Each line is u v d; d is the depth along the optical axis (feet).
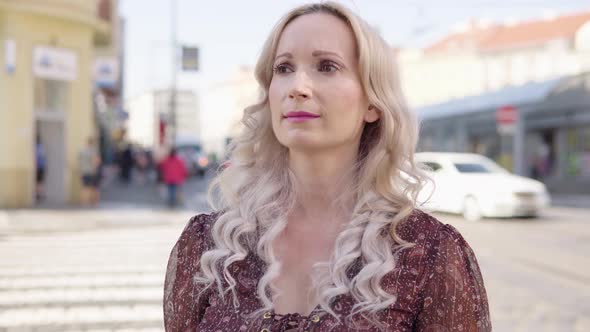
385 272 4.51
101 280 24.45
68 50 57.26
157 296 21.85
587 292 23.13
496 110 81.92
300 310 4.77
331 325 4.48
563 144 82.28
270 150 5.51
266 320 4.62
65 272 26.02
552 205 64.85
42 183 57.62
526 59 149.38
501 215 48.26
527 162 88.69
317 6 5.08
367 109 5.09
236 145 5.64
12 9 52.65
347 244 4.70
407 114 5.07
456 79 164.86
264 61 5.37
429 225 4.82
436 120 98.58
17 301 21.02
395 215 4.80
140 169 114.32
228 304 4.85
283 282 4.88
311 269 4.86
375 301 4.48
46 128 57.88
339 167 5.08
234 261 4.95
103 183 101.86
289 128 4.86
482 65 158.51
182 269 5.26
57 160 57.98
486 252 32.58
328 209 5.07
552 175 84.43
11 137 53.16
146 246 33.68
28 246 33.19
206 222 5.38
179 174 59.93
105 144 138.72
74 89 58.23
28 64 53.98
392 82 5.05
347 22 4.99
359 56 4.90
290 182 5.27
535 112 79.61
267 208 5.07
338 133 4.84
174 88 101.24
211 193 5.73
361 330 4.46
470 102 91.20
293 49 4.91
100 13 62.18
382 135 5.00
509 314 19.94
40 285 23.45
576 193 79.41
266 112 5.55
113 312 19.72
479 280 4.87
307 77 4.82
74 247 33.04
